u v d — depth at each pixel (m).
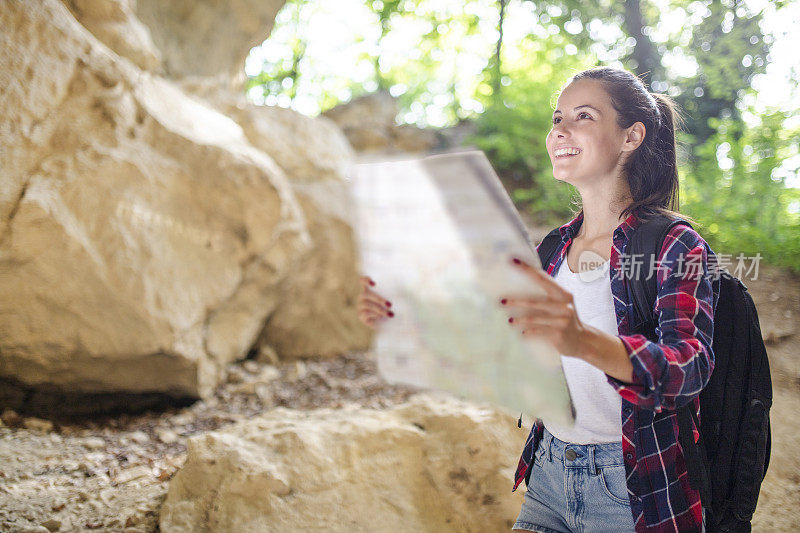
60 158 3.98
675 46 8.36
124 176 4.14
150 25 7.46
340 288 6.24
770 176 6.32
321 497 2.56
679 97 8.09
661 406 1.24
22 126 3.81
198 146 4.52
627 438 1.43
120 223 4.02
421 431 2.92
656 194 1.57
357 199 1.32
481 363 1.30
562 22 11.37
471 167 1.20
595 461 1.51
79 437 3.79
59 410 4.12
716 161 6.72
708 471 1.48
